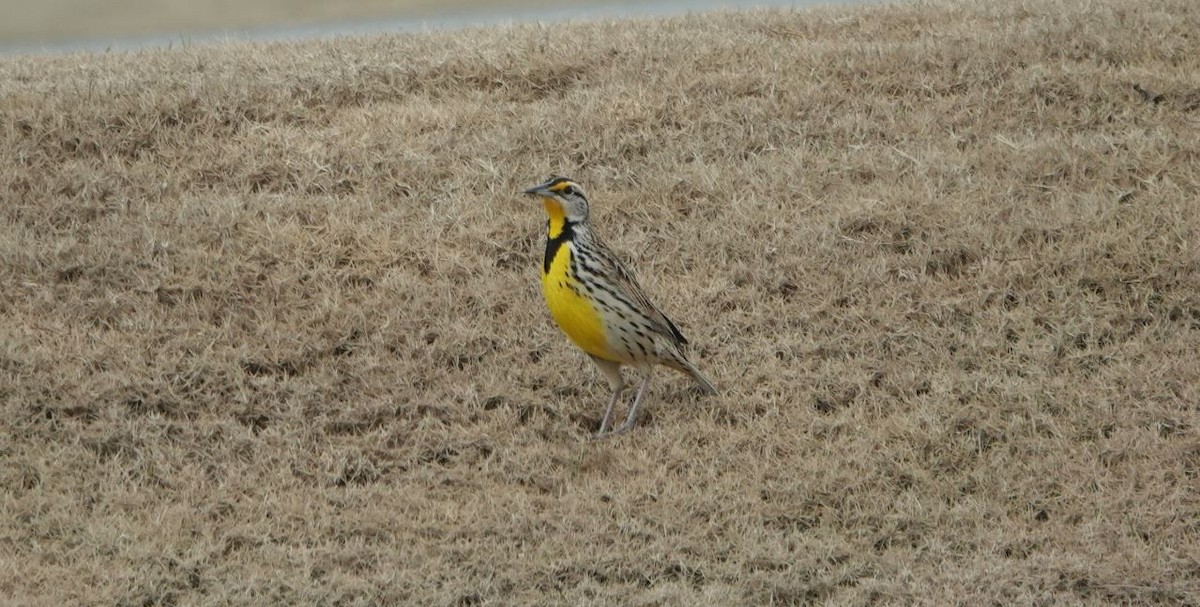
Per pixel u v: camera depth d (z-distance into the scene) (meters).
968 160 14.15
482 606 9.33
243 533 10.05
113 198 13.86
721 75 15.72
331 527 10.22
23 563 9.62
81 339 12.07
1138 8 17.23
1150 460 10.69
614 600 9.39
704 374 11.99
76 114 14.93
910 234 13.23
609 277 10.98
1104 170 13.79
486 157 14.52
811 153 14.45
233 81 15.70
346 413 11.51
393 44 17.39
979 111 14.95
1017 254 12.85
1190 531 9.99
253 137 14.89
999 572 9.55
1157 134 14.23
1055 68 15.57
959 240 12.98
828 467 10.76
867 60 15.87
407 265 13.25
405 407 11.62
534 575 9.65
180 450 11.01
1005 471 10.70
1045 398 11.40
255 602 9.27
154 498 10.55
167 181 14.15
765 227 13.42
